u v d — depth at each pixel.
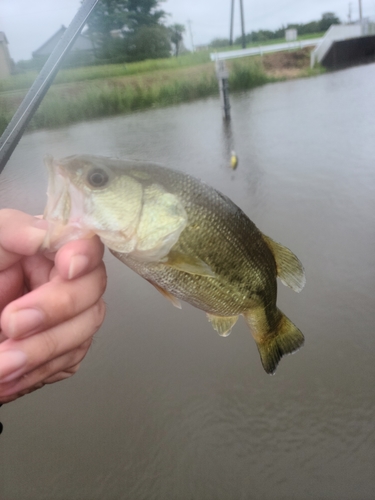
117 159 0.28
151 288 0.88
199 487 0.58
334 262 0.89
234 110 2.22
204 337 0.77
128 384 0.70
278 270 0.37
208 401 0.68
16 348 0.22
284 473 0.58
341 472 0.58
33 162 1.50
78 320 0.24
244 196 1.18
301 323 0.77
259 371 0.71
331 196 1.13
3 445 0.63
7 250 0.27
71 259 0.23
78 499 0.56
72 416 0.66
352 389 0.67
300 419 0.64
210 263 0.31
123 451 0.62
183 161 1.47
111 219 0.27
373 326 0.75
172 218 0.28
